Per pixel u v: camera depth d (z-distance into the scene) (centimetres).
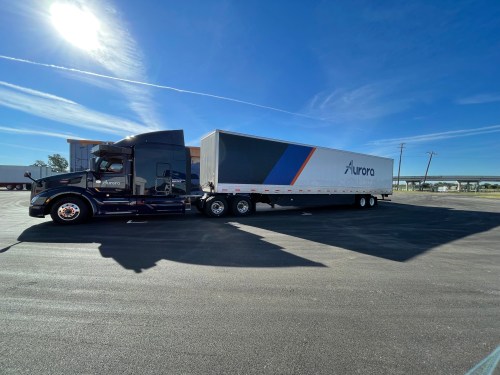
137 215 1048
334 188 1523
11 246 602
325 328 289
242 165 1176
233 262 516
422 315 323
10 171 3609
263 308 331
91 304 329
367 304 349
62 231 777
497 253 632
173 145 1026
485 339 275
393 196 3709
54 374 210
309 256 571
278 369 223
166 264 493
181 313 313
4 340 253
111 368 219
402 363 235
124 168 954
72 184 891
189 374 214
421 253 616
